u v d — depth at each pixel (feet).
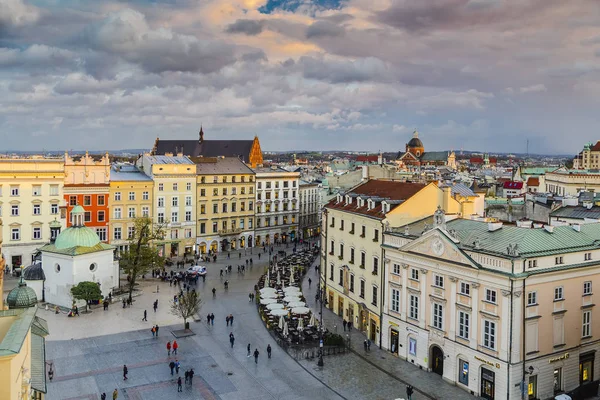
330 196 472.03
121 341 245.65
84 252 295.48
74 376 205.67
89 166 405.18
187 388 197.98
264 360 226.58
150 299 317.01
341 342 238.48
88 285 279.49
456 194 304.91
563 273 188.24
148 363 220.64
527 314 181.06
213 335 256.32
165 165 440.45
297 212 552.00
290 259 436.35
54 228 320.09
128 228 426.51
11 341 86.53
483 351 188.55
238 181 490.90
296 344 241.14
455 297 200.95
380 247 247.70
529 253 180.86
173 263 424.87
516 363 179.63
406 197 257.55
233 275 384.68
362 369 218.18
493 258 184.65
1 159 367.25
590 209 276.00
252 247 506.48
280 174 530.27
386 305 239.91
